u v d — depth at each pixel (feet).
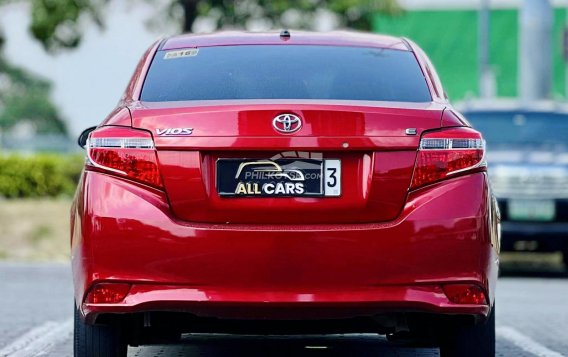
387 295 35.53
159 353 49.80
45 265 98.22
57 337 56.54
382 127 36.37
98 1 180.96
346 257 35.42
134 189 36.22
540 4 139.64
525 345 54.75
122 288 35.96
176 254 35.58
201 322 38.09
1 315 65.00
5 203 139.33
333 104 36.70
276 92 39.45
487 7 200.13
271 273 35.42
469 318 37.11
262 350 50.78
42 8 178.81
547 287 84.28
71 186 178.09
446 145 36.63
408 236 35.60
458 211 36.01
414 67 41.63
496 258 38.47
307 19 191.42
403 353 50.37
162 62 41.68
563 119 99.86
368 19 195.11
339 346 52.24
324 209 35.99
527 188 90.12
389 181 36.09
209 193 36.06
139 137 36.50
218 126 36.19
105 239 35.96
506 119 100.01
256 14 190.49
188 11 185.68
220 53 41.91
